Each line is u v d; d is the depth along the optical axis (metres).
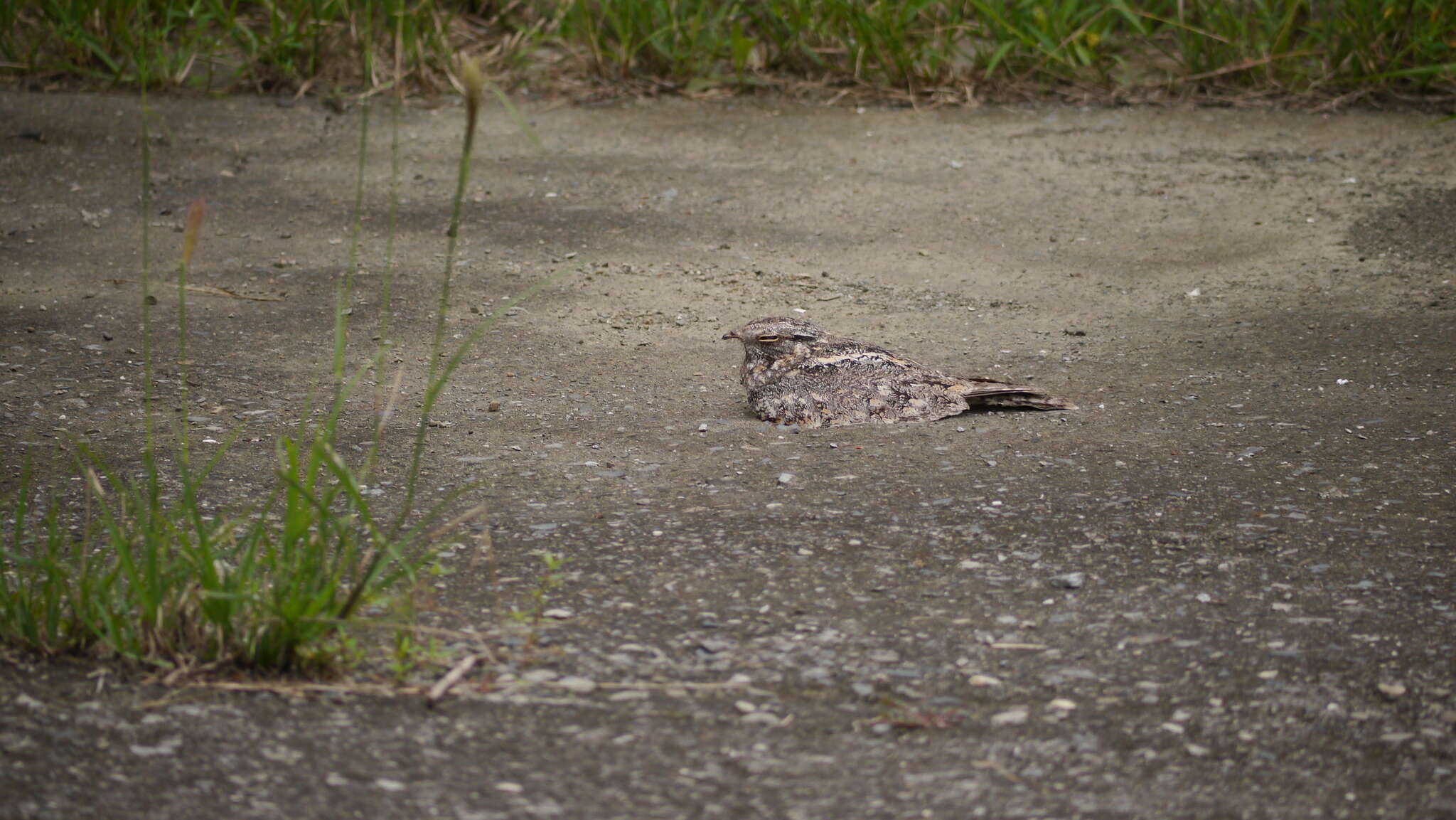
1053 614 7.49
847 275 15.65
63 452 10.07
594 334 13.59
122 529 8.12
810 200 18.52
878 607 7.58
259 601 6.51
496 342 13.30
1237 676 6.79
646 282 15.35
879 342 13.36
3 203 17.67
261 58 23.12
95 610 6.77
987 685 6.70
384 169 19.67
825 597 7.70
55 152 19.73
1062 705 6.50
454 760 5.91
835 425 10.94
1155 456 10.12
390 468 9.94
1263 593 7.75
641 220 17.67
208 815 5.42
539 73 23.88
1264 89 22.72
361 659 6.74
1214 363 12.53
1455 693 6.59
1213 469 9.81
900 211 18.03
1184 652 7.04
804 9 23.33
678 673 6.77
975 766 5.98
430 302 14.51
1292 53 22.61
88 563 6.82
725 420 11.16
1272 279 15.12
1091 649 7.08
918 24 24.12
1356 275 15.11
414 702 6.39
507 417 11.20
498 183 19.12
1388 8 22.12
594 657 6.91
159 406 11.23
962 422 11.05
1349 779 5.88
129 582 6.79
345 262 15.79
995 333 13.65
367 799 5.58
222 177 19.08
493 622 7.28
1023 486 9.51
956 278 15.52
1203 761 6.03
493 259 16.09
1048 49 22.81
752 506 9.15
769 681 6.71
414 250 16.34
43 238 16.33
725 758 6.00
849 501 9.23
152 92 22.67
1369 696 6.58
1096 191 18.59
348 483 6.74
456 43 24.72
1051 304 14.60
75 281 14.80
